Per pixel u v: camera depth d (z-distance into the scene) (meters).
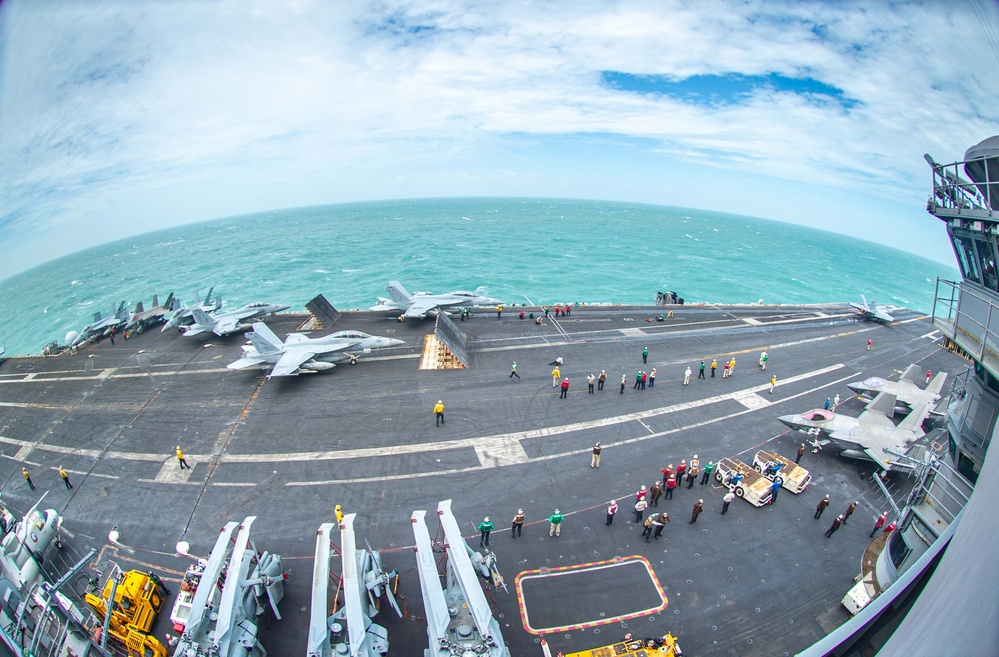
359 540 25.52
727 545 25.45
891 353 50.50
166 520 27.12
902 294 149.62
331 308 57.94
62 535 26.23
